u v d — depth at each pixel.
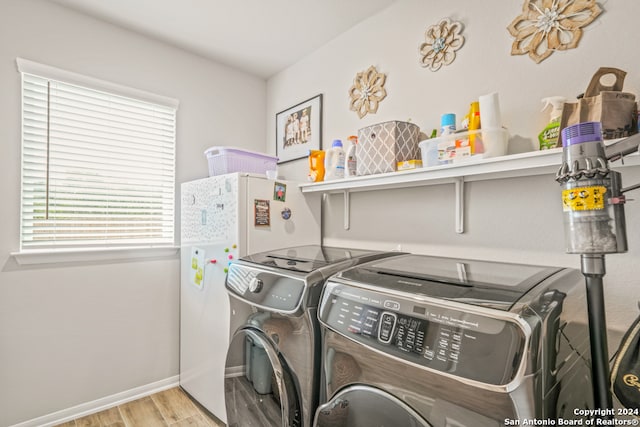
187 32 2.03
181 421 1.77
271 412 1.12
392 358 0.72
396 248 1.67
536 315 0.62
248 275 1.28
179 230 2.21
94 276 1.87
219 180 1.72
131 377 2.00
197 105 2.30
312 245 1.84
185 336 2.03
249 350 1.25
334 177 1.73
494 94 1.17
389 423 0.74
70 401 1.79
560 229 1.15
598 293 0.67
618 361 0.73
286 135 2.47
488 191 1.34
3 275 1.61
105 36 1.92
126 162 2.01
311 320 1.02
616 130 0.91
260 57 2.33
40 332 1.71
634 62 1.02
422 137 1.58
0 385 1.60
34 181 1.71
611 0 1.06
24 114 1.68
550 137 1.06
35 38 1.70
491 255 1.33
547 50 1.19
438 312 0.69
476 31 1.39
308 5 1.76
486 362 0.59
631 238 1.01
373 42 1.84
